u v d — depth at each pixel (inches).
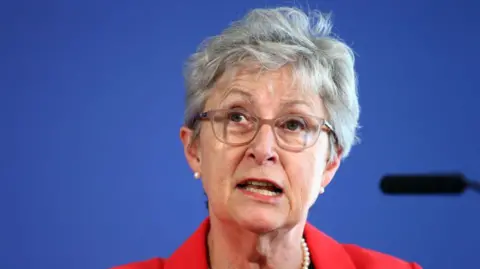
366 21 403.2
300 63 247.6
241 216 241.6
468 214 394.3
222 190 245.3
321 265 272.2
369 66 401.1
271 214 242.1
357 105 265.9
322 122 249.3
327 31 266.5
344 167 395.9
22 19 396.5
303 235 279.3
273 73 247.0
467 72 401.4
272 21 256.4
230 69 249.1
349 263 276.2
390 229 394.9
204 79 253.9
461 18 403.9
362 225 394.3
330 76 253.3
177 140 397.1
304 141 246.1
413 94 400.8
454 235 394.3
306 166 245.8
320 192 263.3
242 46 248.7
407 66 402.0
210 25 405.7
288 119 246.1
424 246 394.9
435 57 402.3
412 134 398.9
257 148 240.4
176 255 273.4
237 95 246.4
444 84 401.1
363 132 397.4
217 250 262.7
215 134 247.0
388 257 285.1
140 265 278.4
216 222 258.4
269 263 259.9
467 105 400.2
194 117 259.3
